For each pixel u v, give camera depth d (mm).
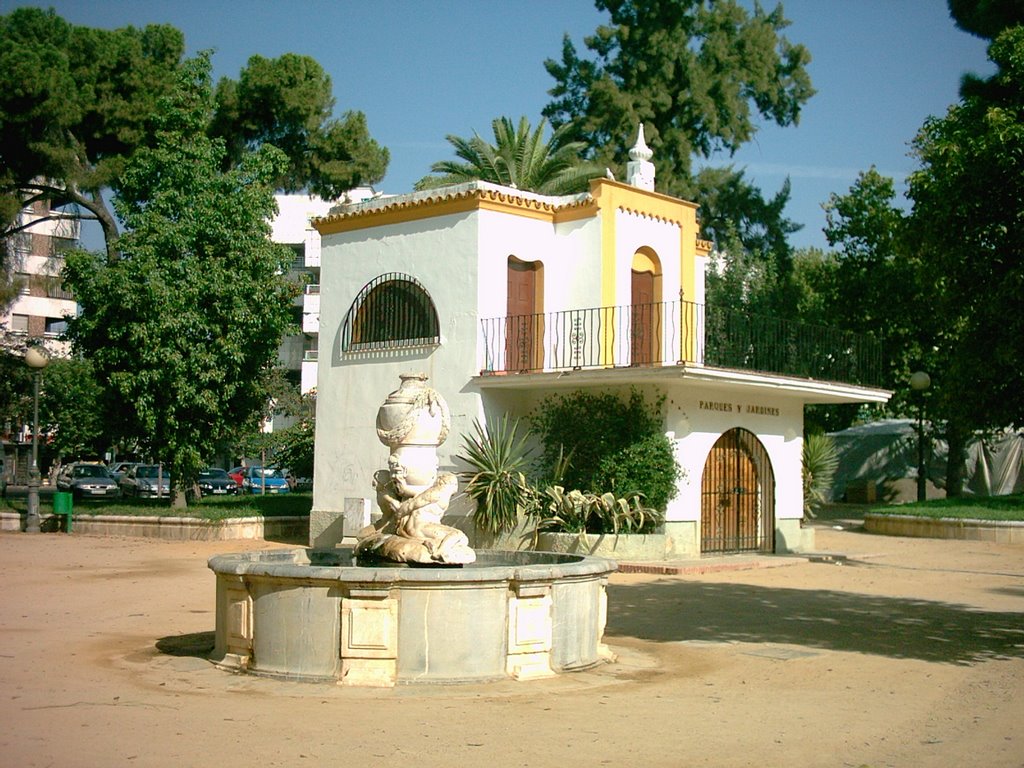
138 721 7672
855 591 16203
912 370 33656
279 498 31344
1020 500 29953
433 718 7895
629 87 46906
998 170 11758
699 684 9430
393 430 10469
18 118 30484
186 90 27953
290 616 9305
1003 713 8352
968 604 14828
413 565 9891
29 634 11805
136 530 25422
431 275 21344
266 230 27453
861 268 35562
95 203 33062
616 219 21406
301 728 7523
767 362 21172
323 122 36000
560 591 9781
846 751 7160
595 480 19922
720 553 21172
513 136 40156
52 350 53938
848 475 42438
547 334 21562
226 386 26453
